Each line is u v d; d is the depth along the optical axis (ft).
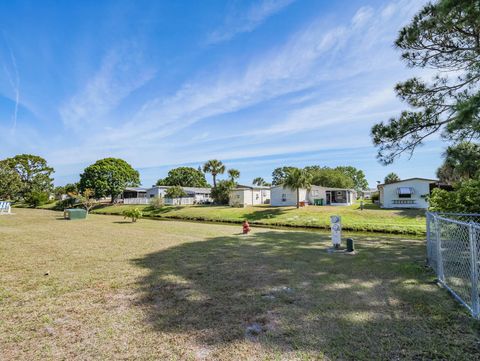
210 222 80.02
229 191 127.24
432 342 9.03
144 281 16.67
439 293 13.70
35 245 29.99
